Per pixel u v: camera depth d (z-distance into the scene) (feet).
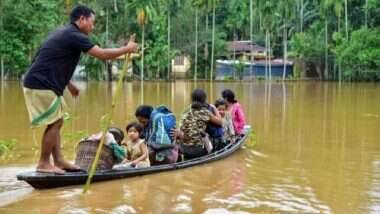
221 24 225.97
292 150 31.94
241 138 32.96
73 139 34.42
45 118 20.75
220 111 32.09
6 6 77.77
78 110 55.67
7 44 78.89
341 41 175.73
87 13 21.33
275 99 79.41
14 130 39.45
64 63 20.74
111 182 22.80
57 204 19.31
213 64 189.47
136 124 25.66
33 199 19.93
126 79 163.63
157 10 172.55
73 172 22.18
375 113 55.52
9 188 21.75
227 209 18.94
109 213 18.24
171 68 179.01
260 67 196.44
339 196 20.94
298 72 194.49
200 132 28.14
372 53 167.02
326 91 107.14
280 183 23.17
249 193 21.31
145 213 18.33
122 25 171.01
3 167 26.21
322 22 194.70
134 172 23.88
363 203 19.92
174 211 18.62
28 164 27.02
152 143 26.25
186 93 92.79
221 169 26.09
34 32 81.35
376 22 184.75
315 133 39.55
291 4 187.01
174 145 26.50
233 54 199.82
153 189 21.74
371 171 25.85
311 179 24.06
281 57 215.10
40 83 20.38
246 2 212.43
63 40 20.59
